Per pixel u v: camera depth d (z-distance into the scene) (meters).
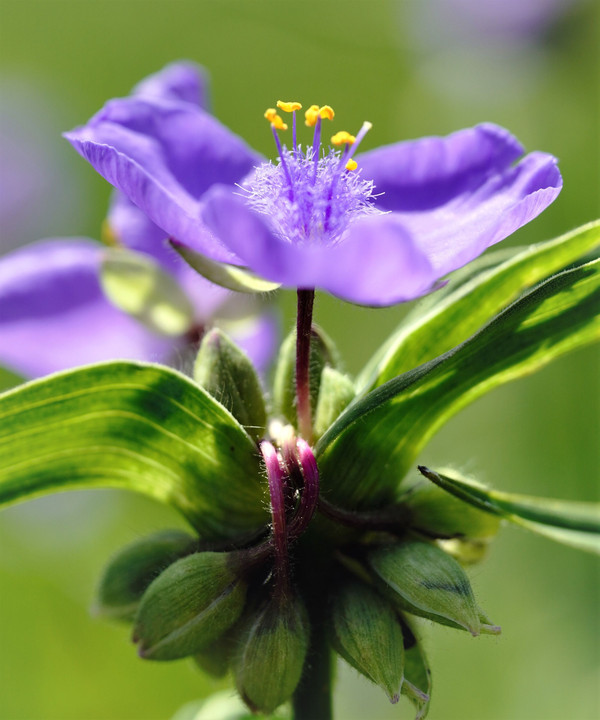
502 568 0.30
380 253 0.15
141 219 0.20
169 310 0.20
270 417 0.17
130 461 0.17
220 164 0.18
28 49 0.40
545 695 0.29
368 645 0.16
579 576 0.29
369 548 0.17
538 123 0.32
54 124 0.37
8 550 0.31
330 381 0.17
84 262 0.21
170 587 0.16
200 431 0.17
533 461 0.31
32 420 0.17
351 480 0.17
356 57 0.39
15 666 0.31
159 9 0.41
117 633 0.31
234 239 0.15
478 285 0.17
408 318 0.18
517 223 0.16
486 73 0.33
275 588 0.16
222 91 0.40
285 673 0.16
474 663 0.29
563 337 0.17
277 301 0.20
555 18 0.30
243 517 0.17
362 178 0.18
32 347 0.21
